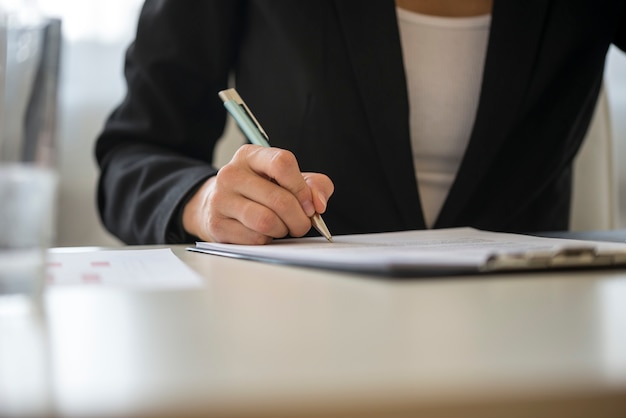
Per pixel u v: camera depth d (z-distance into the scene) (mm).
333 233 984
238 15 1082
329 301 389
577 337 298
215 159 1362
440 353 272
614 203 1308
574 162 1271
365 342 292
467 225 993
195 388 225
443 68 1043
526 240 650
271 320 339
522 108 1006
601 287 428
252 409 196
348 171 989
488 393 212
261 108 1049
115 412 197
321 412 194
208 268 538
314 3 1001
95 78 1720
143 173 933
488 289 423
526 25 985
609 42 1042
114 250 707
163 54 1062
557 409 207
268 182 707
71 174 1723
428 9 1063
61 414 197
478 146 979
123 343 292
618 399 212
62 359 266
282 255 551
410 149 968
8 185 357
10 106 354
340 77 991
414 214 967
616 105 1771
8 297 362
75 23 1703
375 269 469
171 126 1073
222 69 1089
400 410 198
